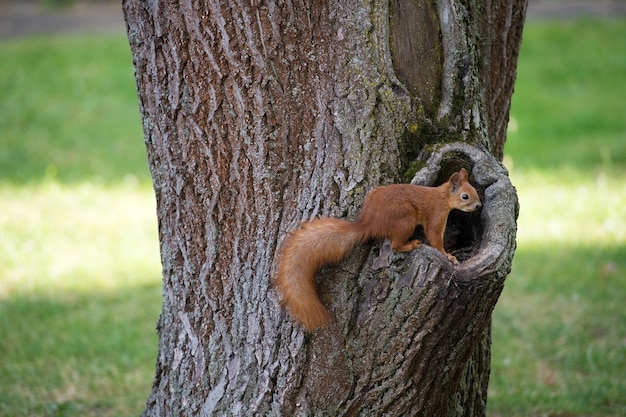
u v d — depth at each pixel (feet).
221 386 15.19
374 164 14.10
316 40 14.19
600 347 23.98
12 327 25.75
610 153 42.24
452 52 14.60
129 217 36.11
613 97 52.24
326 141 14.29
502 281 13.29
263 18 14.14
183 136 14.97
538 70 58.08
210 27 14.30
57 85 55.52
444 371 13.99
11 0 82.74
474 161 14.19
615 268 29.09
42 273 30.14
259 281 14.75
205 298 15.35
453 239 14.67
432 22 14.53
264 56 14.23
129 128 48.96
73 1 81.05
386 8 14.24
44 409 20.98
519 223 33.81
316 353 14.12
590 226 33.04
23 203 37.81
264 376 14.65
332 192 14.17
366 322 13.75
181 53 14.57
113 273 30.40
